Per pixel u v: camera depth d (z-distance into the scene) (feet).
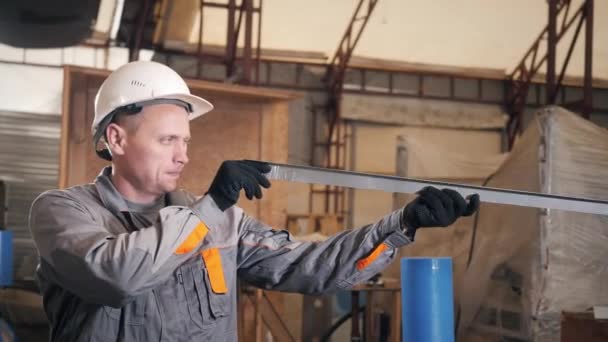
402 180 4.81
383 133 30.01
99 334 4.24
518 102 31.30
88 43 23.90
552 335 15.99
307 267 4.90
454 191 4.63
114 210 4.56
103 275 3.79
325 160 29.32
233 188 4.12
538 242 16.37
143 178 4.52
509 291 17.53
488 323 18.13
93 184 4.73
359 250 4.80
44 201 4.40
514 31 28.50
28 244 22.62
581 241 16.22
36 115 23.43
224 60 21.83
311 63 29.27
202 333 4.47
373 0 25.95
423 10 27.17
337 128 29.30
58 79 23.65
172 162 4.56
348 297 25.05
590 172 16.39
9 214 22.59
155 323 4.30
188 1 23.72
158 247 3.86
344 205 28.81
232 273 4.74
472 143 31.17
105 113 4.56
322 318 24.62
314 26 27.22
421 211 4.55
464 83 31.27
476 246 18.86
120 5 21.50
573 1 26.99
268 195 16.47
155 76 4.58
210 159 16.14
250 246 5.00
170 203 4.77
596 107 32.12
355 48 28.96
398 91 30.32
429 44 28.99
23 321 14.75
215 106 16.28
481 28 28.27
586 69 23.73
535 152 16.87
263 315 15.56
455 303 19.70
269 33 27.43
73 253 3.89
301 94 16.42
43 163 23.27
